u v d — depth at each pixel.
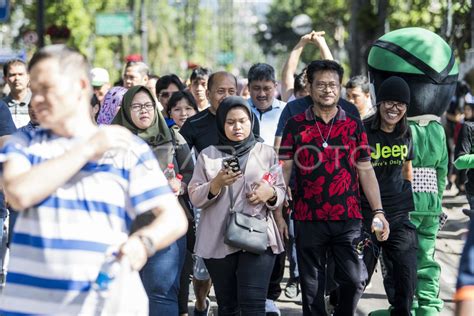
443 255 22.81
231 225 13.59
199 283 16.84
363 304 18.81
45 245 7.86
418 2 42.56
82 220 7.88
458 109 34.50
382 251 15.94
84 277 7.85
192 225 15.75
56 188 7.62
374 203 14.65
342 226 14.43
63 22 78.69
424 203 16.12
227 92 16.42
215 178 13.60
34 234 7.88
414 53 16.42
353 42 57.78
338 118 14.55
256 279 13.75
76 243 7.86
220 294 14.28
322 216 14.38
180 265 13.55
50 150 7.90
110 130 7.74
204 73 22.55
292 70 22.28
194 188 13.94
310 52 140.88
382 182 15.35
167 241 8.00
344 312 14.60
